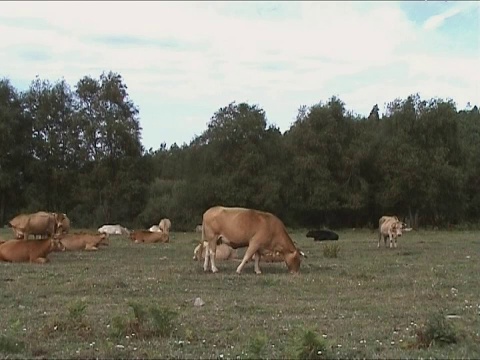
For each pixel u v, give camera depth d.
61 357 8.47
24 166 53.69
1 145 51.41
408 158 53.62
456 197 55.44
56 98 54.72
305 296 14.06
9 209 54.84
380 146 56.50
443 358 8.31
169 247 29.81
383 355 8.52
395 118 55.97
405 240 36.47
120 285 15.34
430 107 55.19
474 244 32.25
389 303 13.08
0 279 16.45
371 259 23.17
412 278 17.09
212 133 54.94
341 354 8.54
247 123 54.41
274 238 18.58
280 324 10.73
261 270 19.27
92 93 55.69
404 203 56.72
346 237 42.84
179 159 62.72
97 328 10.17
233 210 18.59
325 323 10.91
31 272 18.00
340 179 56.62
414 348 8.95
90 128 54.06
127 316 10.56
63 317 10.95
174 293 14.45
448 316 11.54
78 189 54.38
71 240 26.55
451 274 18.11
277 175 55.38
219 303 12.98
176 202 56.53
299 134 56.12
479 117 67.19
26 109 54.41
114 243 32.97
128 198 54.19
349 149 56.03
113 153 54.66
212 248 18.80
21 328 10.24
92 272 18.31
